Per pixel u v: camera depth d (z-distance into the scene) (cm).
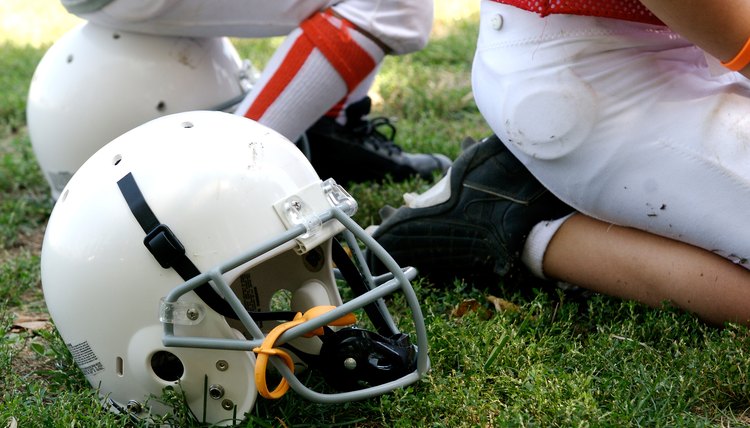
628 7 397
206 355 348
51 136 550
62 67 547
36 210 614
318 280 392
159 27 523
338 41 498
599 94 402
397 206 575
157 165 350
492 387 380
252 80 579
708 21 364
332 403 355
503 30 421
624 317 431
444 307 457
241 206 342
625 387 371
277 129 507
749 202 389
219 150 352
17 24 1115
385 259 348
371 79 599
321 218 344
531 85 411
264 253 338
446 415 362
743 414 366
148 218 341
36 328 455
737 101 397
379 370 358
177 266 338
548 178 429
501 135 434
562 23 403
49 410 367
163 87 536
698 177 394
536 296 448
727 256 405
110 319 352
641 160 402
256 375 336
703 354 383
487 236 458
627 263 425
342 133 604
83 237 353
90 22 555
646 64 402
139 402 365
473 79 451
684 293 413
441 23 1019
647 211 411
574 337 425
